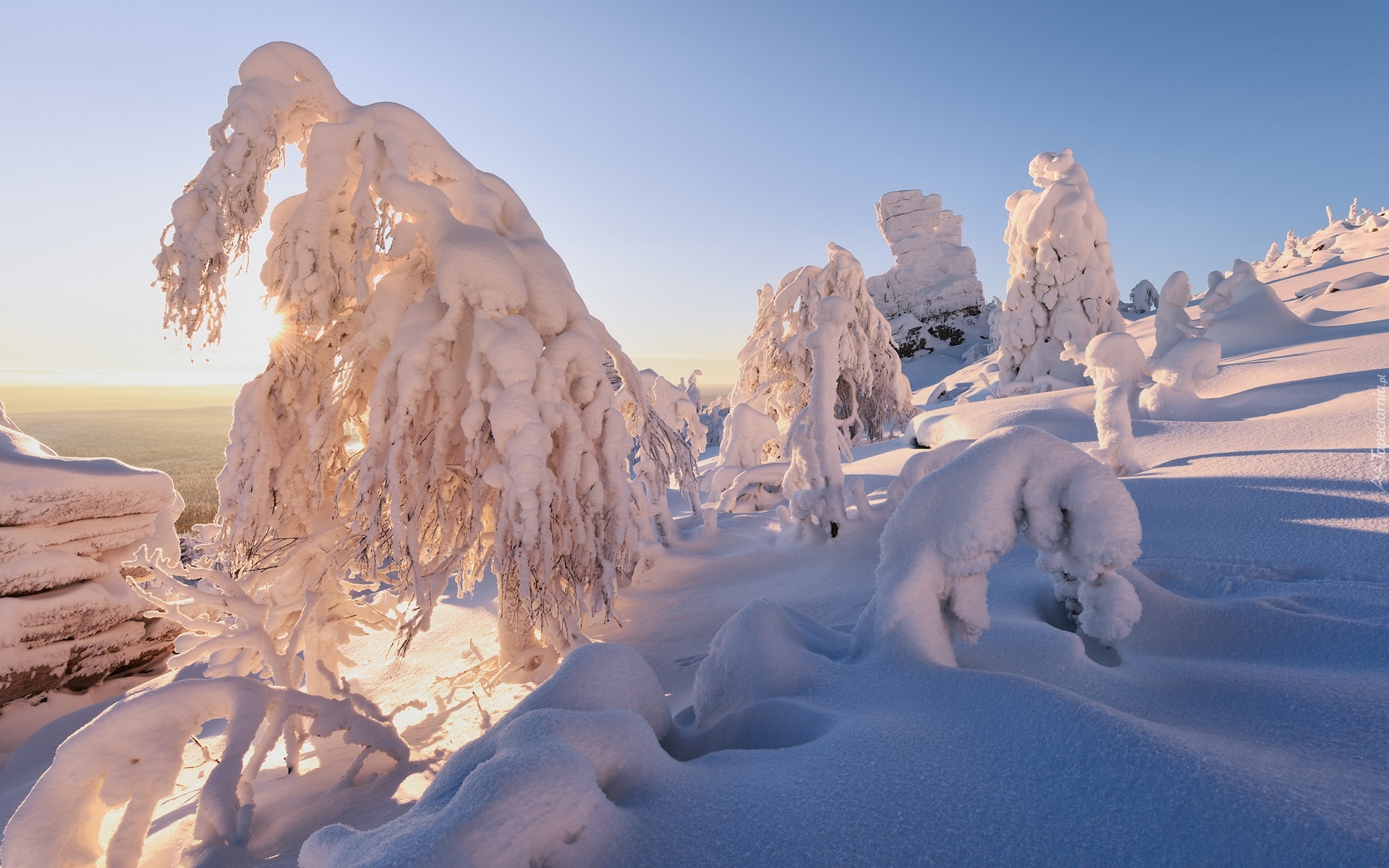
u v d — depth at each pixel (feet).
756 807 7.86
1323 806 6.82
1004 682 9.93
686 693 17.37
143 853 12.55
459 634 30.68
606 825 7.41
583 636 21.21
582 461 20.61
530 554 18.76
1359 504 21.40
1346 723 9.21
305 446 21.71
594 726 8.68
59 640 31.53
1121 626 12.75
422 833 6.65
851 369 75.66
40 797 11.19
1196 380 45.80
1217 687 10.96
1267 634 13.57
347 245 21.72
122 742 11.80
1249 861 6.25
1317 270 128.67
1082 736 8.29
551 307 20.65
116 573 34.88
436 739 17.21
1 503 30.14
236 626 18.19
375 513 19.03
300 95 21.47
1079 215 75.36
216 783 11.99
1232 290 76.18
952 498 12.47
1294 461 26.94
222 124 20.12
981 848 6.95
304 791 14.40
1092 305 76.18
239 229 20.16
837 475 32.50
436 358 19.74
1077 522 12.34
